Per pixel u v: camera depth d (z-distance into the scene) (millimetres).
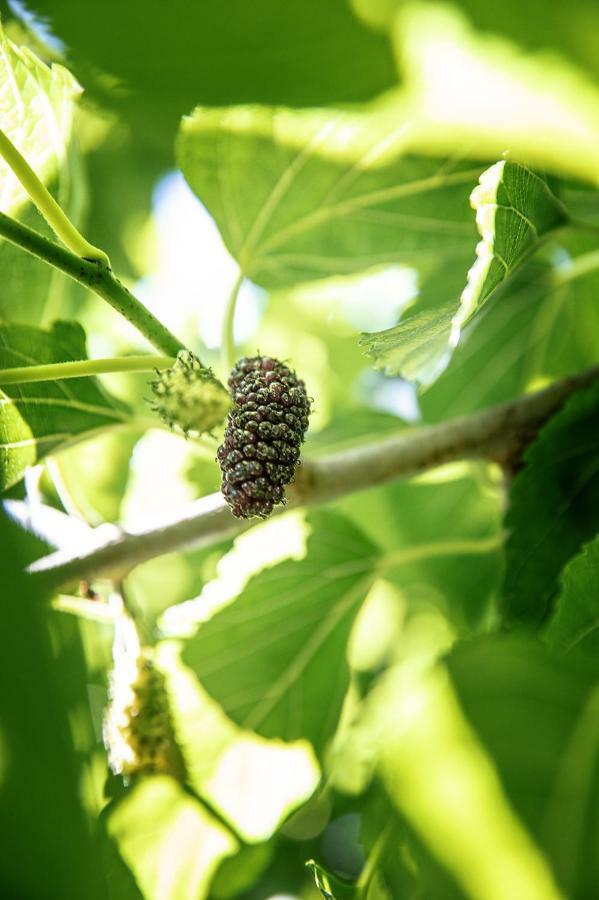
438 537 420
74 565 337
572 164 316
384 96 285
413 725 350
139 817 354
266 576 375
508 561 341
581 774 339
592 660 331
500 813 339
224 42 267
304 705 371
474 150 365
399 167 369
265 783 363
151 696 334
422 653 430
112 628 382
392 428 416
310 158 369
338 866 394
